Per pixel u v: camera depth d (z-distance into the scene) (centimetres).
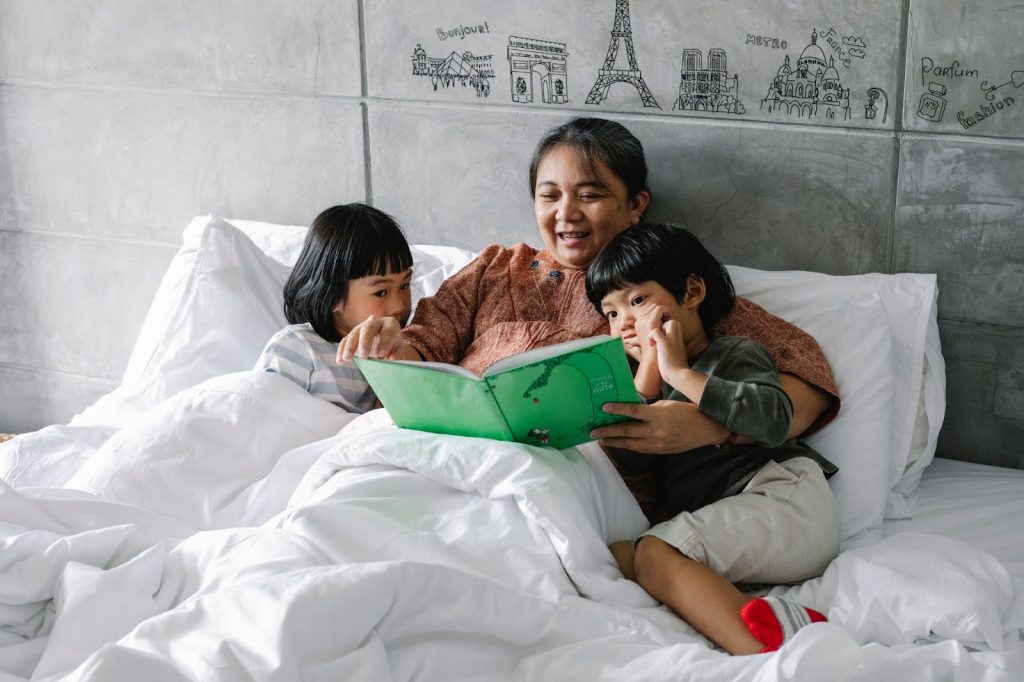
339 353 159
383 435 146
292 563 122
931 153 175
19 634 122
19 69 247
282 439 162
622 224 182
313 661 106
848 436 162
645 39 189
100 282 254
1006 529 159
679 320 157
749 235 191
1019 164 170
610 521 149
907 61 173
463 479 138
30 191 254
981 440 184
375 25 210
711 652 117
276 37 219
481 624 119
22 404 272
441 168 212
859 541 157
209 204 237
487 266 190
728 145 188
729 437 150
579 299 180
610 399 140
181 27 228
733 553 140
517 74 200
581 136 178
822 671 111
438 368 138
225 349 193
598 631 123
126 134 240
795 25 178
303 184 226
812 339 164
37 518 138
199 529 155
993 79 168
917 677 113
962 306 179
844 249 184
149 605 120
